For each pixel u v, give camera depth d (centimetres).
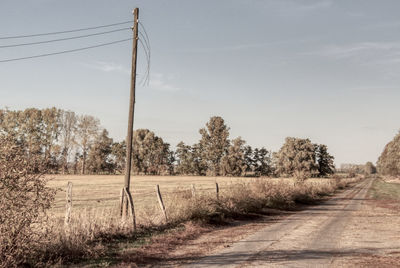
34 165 826
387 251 1103
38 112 9250
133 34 1620
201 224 1573
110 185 5391
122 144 12862
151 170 12862
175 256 992
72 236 975
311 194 3619
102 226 1170
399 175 11075
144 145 13038
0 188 759
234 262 927
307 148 11538
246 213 2061
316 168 11400
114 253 982
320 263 931
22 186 787
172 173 13075
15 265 748
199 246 1139
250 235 1379
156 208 1577
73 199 2972
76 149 10112
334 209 2622
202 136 12519
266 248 1120
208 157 12300
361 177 14650
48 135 9306
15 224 766
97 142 11356
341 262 947
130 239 1181
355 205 2988
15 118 8881
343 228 1619
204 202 1733
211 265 894
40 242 840
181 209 1622
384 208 2698
